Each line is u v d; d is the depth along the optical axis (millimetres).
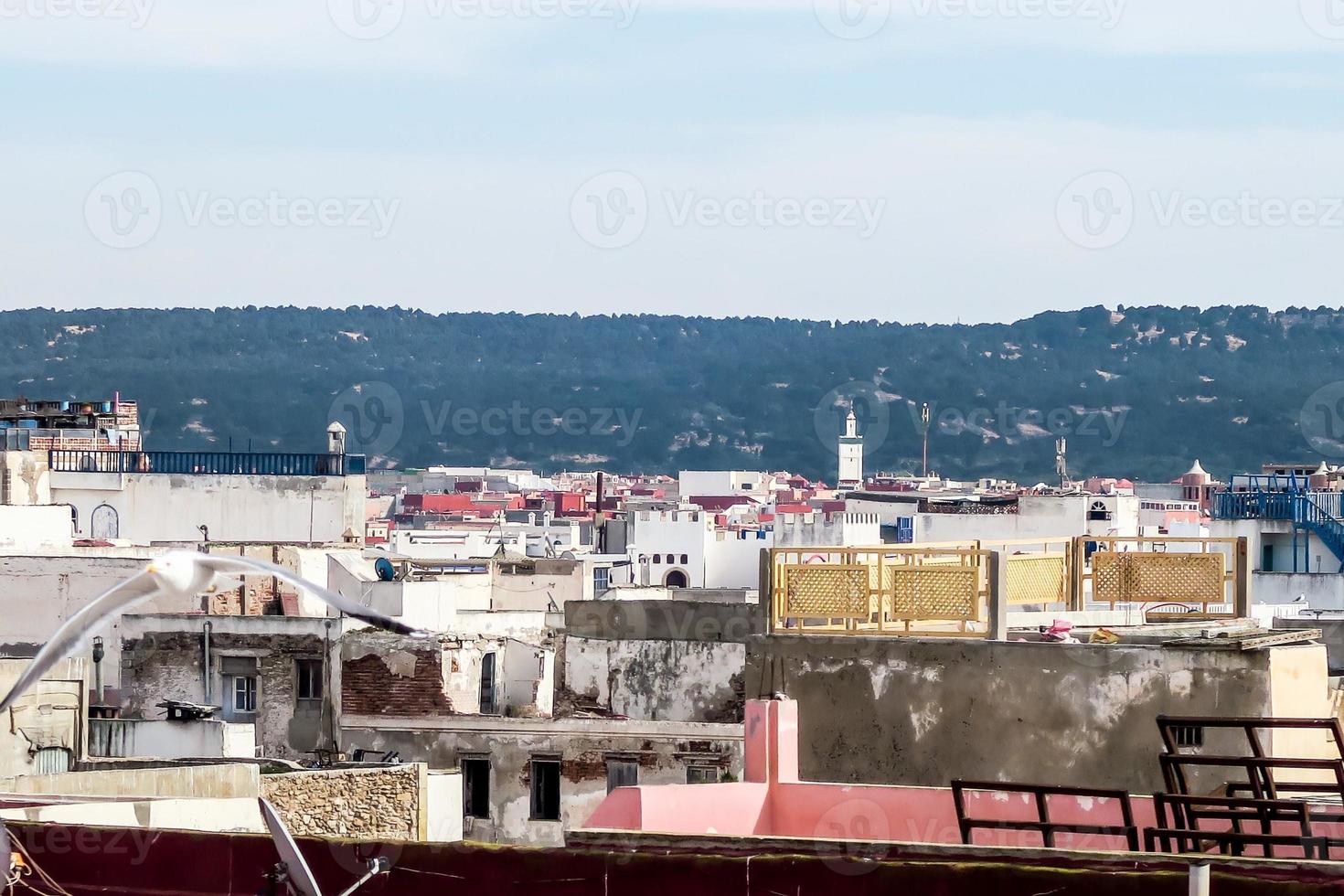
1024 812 29219
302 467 119250
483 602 92188
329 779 44375
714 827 29625
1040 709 34281
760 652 36062
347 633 63281
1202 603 39188
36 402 138500
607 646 60188
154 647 65188
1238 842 26297
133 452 120500
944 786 34594
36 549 87938
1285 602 104875
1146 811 28625
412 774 45719
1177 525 151500
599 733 57062
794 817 30250
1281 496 114688
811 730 35562
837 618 36625
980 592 35844
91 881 27156
